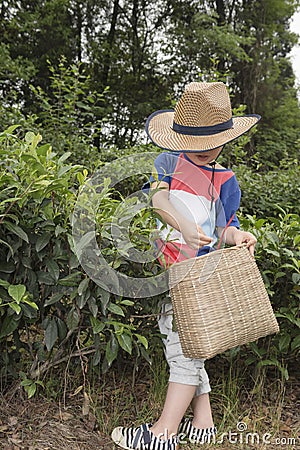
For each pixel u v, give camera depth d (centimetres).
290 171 669
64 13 1495
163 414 251
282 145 1484
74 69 719
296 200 591
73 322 248
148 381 309
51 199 242
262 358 319
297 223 318
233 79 1609
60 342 265
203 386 263
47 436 246
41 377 277
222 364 338
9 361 267
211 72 810
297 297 311
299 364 352
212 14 1529
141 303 267
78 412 271
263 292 255
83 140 654
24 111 1280
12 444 237
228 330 239
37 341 266
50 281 245
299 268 303
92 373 301
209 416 265
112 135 1471
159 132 268
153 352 307
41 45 1455
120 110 1565
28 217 244
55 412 266
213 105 252
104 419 271
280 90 1727
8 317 245
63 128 677
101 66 1616
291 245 316
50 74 1434
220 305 239
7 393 268
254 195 579
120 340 245
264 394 315
